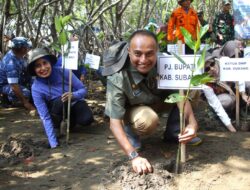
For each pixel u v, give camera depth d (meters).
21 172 3.21
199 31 2.72
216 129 4.15
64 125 4.14
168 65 2.92
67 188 2.85
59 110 4.14
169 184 2.79
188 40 2.76
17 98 5.82
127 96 3.01
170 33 6.44
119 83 2.86
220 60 3.89
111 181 2.91
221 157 3.27
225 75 3.89
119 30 9.48
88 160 3.40
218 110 4.10
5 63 5.46
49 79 4.05
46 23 9.51
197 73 2.88
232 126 4.09
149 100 3.17
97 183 2.91
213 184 2.80
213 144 3.62
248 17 7.18
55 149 3.74
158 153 3.36
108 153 3.55
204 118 4.44
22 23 8.41
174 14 6.44
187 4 6.47
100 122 4.76
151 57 2.76
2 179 3.07
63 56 3.84
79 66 6.02
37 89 3.97
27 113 5.43
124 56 2.89
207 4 13.74
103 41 9.10
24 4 7.69
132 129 3.27
